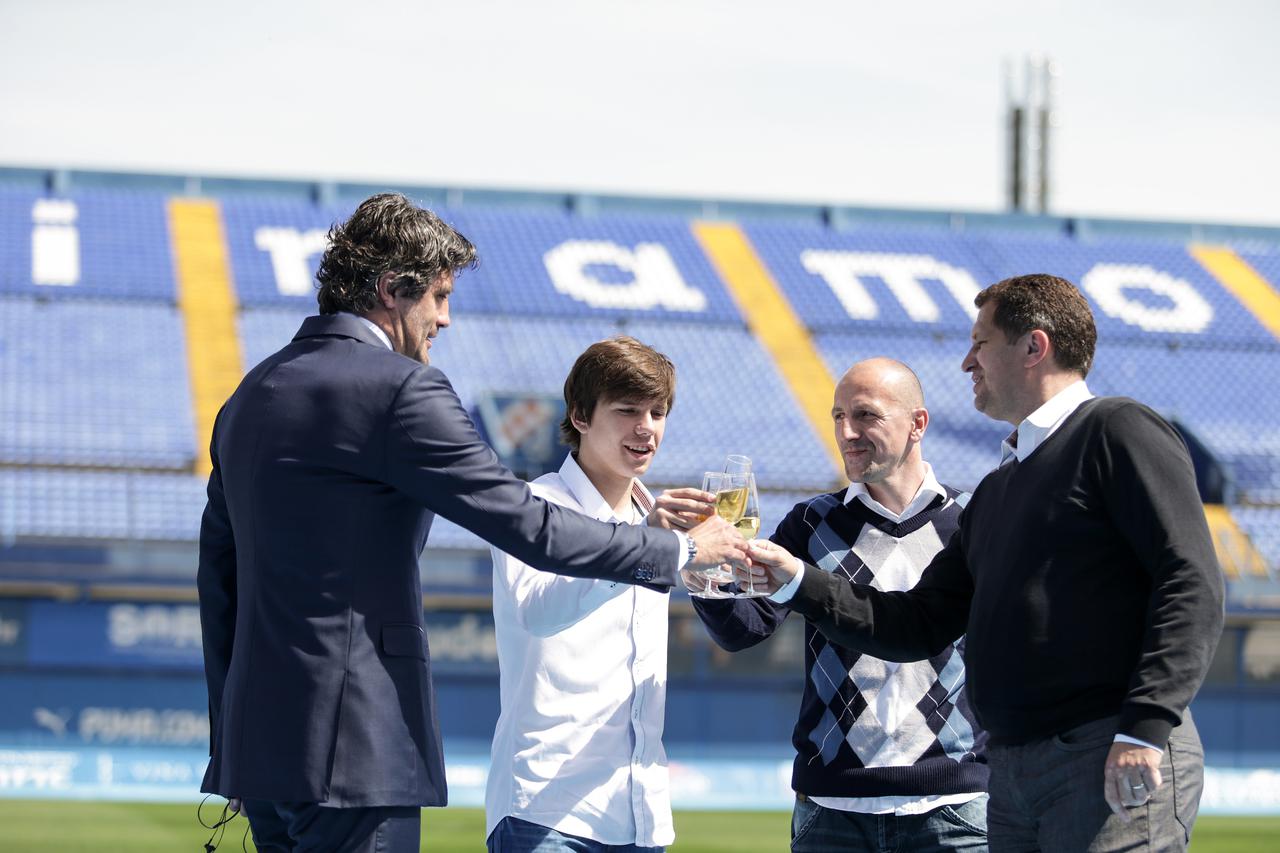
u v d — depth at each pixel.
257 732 2.73
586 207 22.73
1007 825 3.13
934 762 3.64
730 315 20.61
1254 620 15.28
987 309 3.25
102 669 13.89
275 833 2.94
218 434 2.95
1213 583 2.80
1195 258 23.05
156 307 19.00
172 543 14.33
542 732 3.24
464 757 14.05
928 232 23.23
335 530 2.75
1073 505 2.99
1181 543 2.82
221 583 3.02
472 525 2.78
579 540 2.86
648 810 3.29
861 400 3.78
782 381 19.30
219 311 19.09
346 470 2.76
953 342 20.56
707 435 18.02
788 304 21.02
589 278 21.02
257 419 2.81
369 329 2.88
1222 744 15.06
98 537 14.83
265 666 2.75
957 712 3.68
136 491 15.80
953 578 3.51
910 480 3.87
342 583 2.75
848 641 3.43
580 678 3.26
